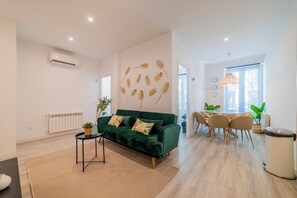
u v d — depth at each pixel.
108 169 2.12
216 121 3.50
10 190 1.09
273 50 3.37
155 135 2.58
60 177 1.90
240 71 5.20
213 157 2.57
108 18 2.55
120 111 3.85
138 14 2.44
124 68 4.17
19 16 2.49
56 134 4.05
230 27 2.87
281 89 2.74
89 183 1.77
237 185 1.73
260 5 2.19
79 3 2.15
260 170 2.10
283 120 2.62
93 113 5.04
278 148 1.93
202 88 5.46
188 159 2.48
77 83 4.58
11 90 2.59
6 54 2.54
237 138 3.81
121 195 1.55
